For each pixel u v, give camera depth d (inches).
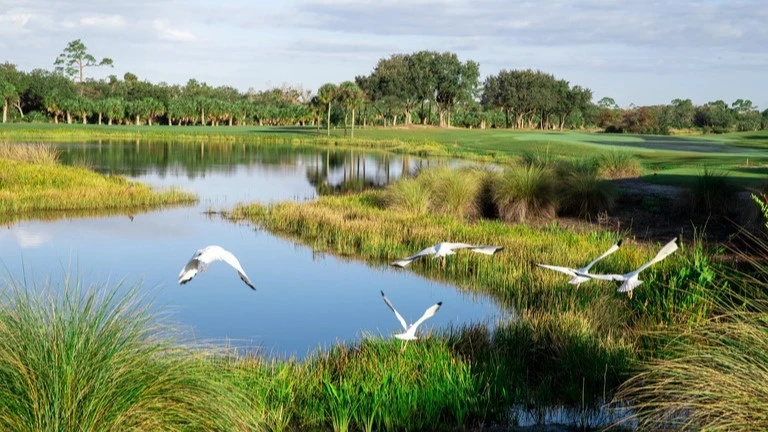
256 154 2908.5
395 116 5802.2
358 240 975.6
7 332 293.4
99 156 2583.7
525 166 1149.1
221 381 348.2
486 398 431.5
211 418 319.3
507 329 549.3
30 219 1173.1
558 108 6402.6
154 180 1841.8
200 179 1895.9
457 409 416.8
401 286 768.9
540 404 429.4
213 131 4677.7
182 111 5969.5
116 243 989.2
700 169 1567.4
